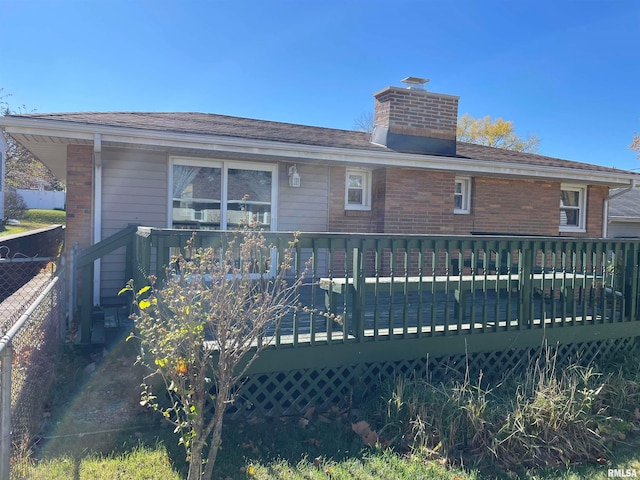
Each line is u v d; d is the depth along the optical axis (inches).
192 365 105.0
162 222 298.8
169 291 109.5
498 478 134.3
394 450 145.3
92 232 279.6
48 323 193.6
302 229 338.6
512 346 205.2
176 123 301.1
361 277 176.4
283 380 169.9
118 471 124.4
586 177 395.9
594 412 169.8
